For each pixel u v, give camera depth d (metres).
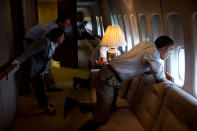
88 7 8.57
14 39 4.01
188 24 1.98
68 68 6.74
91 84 3.61
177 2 2.05
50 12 9.29
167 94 1.99
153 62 2.14
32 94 4.53
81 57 8.31
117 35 3.55
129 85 3.21
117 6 4.35
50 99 4.24
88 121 2.48
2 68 2.68
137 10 3.21
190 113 1.59
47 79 4.62
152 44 2.22
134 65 2.31
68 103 3.01
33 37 3.74
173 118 1.77
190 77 2.18
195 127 1.50
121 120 2.45
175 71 2.67
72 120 3.40
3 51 2.89
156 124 2.01
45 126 3.20
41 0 8.47
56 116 3.54
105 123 2.42
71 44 6.51
